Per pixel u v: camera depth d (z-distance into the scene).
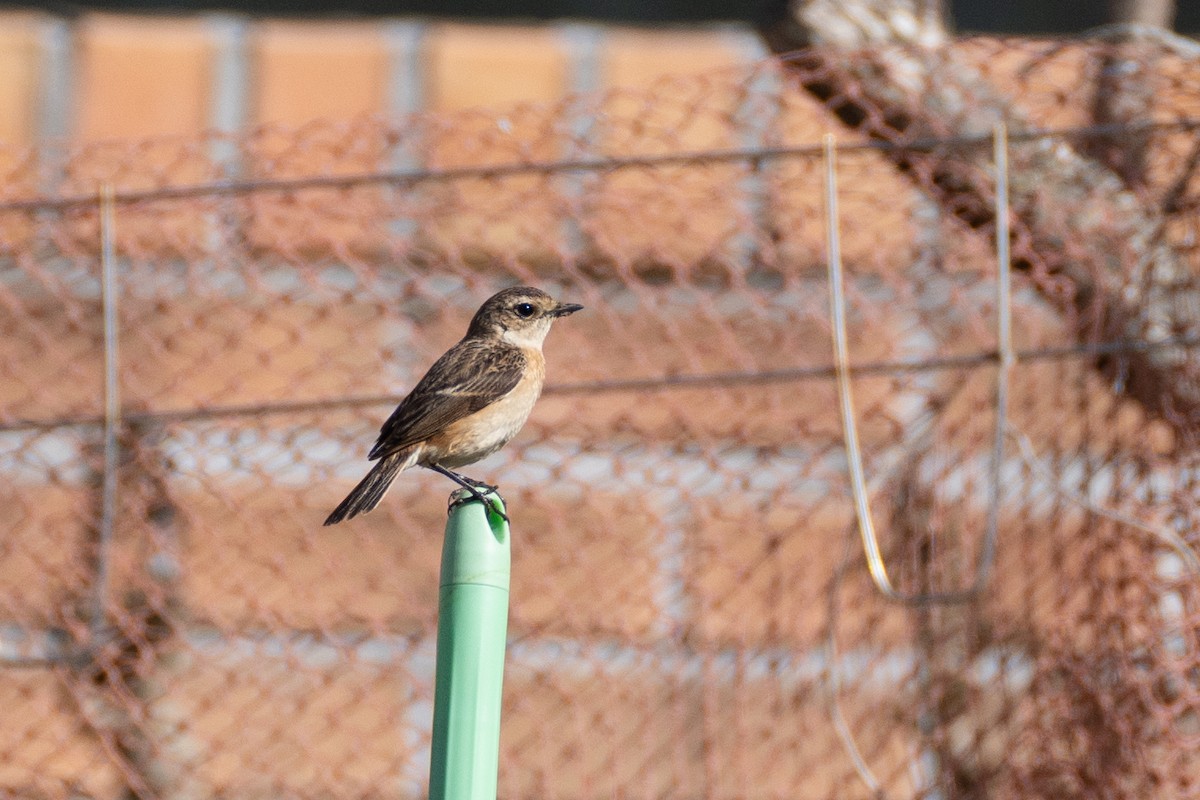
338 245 10.53
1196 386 9.42
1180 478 9.38
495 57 11.69
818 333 10.66
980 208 10.14
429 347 10.96
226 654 10.37
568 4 12.11
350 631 10.55
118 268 10.76
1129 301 9.66
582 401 10.75
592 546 10.48
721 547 10.41
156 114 11.51
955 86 10.20
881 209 10.43
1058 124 10.30
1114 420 9.59
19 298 10.77
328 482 10.63
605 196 10.64
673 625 10.34
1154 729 9.04
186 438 10.38
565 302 10.37
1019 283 10.05
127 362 10.65
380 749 10.41
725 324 10.71
